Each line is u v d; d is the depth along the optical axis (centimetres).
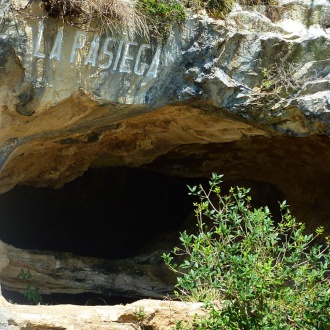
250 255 679
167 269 1110
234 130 930
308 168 1151
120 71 788
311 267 752
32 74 736
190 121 926
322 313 677
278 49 846
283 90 852
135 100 809
